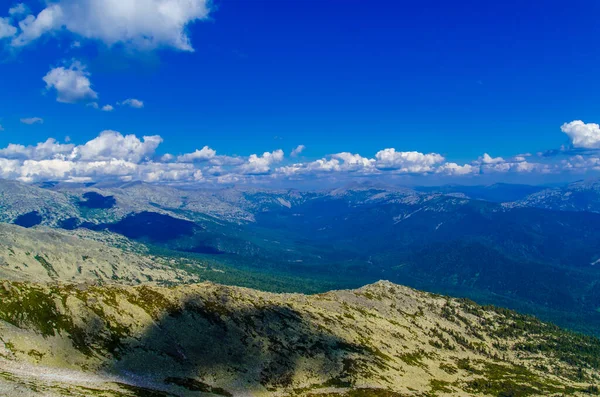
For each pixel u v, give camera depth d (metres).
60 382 104.19
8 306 138.62
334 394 167.00
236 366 166.12
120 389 114.56
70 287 173.50
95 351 138.25
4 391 82.50
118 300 173.50
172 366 148.62
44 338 132.00
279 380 168.88
